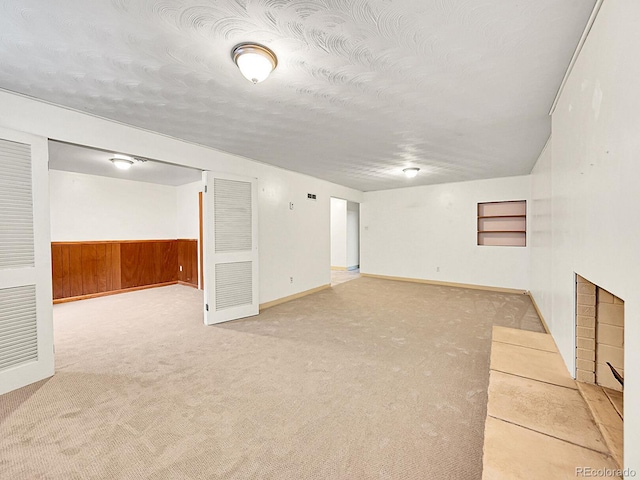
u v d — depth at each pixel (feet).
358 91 7.01
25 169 7.11
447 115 8.43
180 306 14.90
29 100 7.30
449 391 6.99
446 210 20.08
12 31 4.87
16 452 5.01
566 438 4.00
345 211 28.14
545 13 4.43
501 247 18.20
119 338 10.34
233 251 12.35
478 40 5.10
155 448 5.14
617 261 3.71
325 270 19.19
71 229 16.51
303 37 5.02
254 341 10.07
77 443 5.24
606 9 3.99
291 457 4.97
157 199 20.51
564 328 6.46
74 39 5.11
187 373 7.82
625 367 3.44
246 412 6.17
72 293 16.26
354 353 9.10
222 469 4.70
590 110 4.70
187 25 4.74
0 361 6.72
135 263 19.13
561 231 7.01
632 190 3.32
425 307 14.52
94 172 16.56
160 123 9.12
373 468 4.74
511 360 6.40
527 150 11.90
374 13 4.42
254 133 10.05
